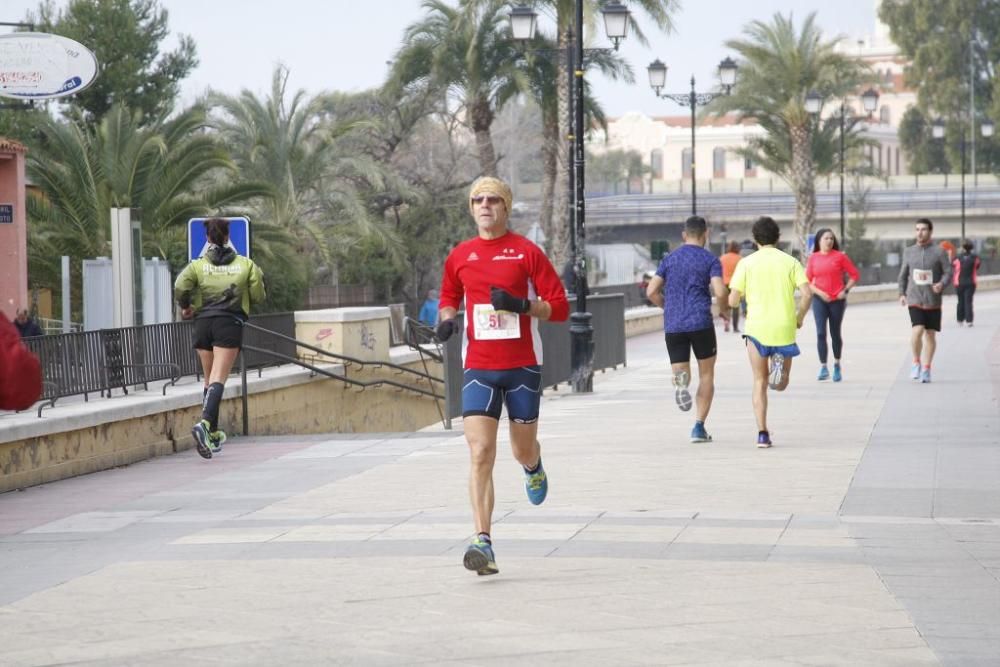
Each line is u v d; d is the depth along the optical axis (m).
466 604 7.98
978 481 12.48
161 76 53.94
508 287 8.97
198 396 18.09
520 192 96.69
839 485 12.36
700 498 11.79
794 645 6.93
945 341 33.91
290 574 8.99
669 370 28.64
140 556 9.90
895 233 109.69
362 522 11.05
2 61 22.25
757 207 112.81
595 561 9.13
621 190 125.50
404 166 62.47
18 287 33.50
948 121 132.62
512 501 11.85
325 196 51.75
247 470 15.05
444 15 52.84
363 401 25.50
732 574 8.62
